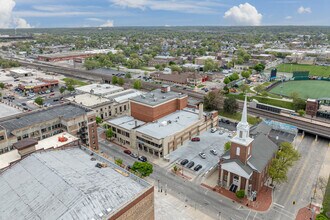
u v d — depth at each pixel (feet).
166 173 283.38
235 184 251.60
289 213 223.51
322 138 367.86
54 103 518.37
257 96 553.23
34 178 175.52
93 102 442.91
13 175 183.62
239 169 241.55
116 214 151.53
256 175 238.27
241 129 239.30
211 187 259.39
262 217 219.20
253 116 449.89
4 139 262.26
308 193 249.14
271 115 450.30
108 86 557.74
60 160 197.67
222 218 218.18
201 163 299.99
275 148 280.31
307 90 631.97
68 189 160.35
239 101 532.73
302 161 307.78
